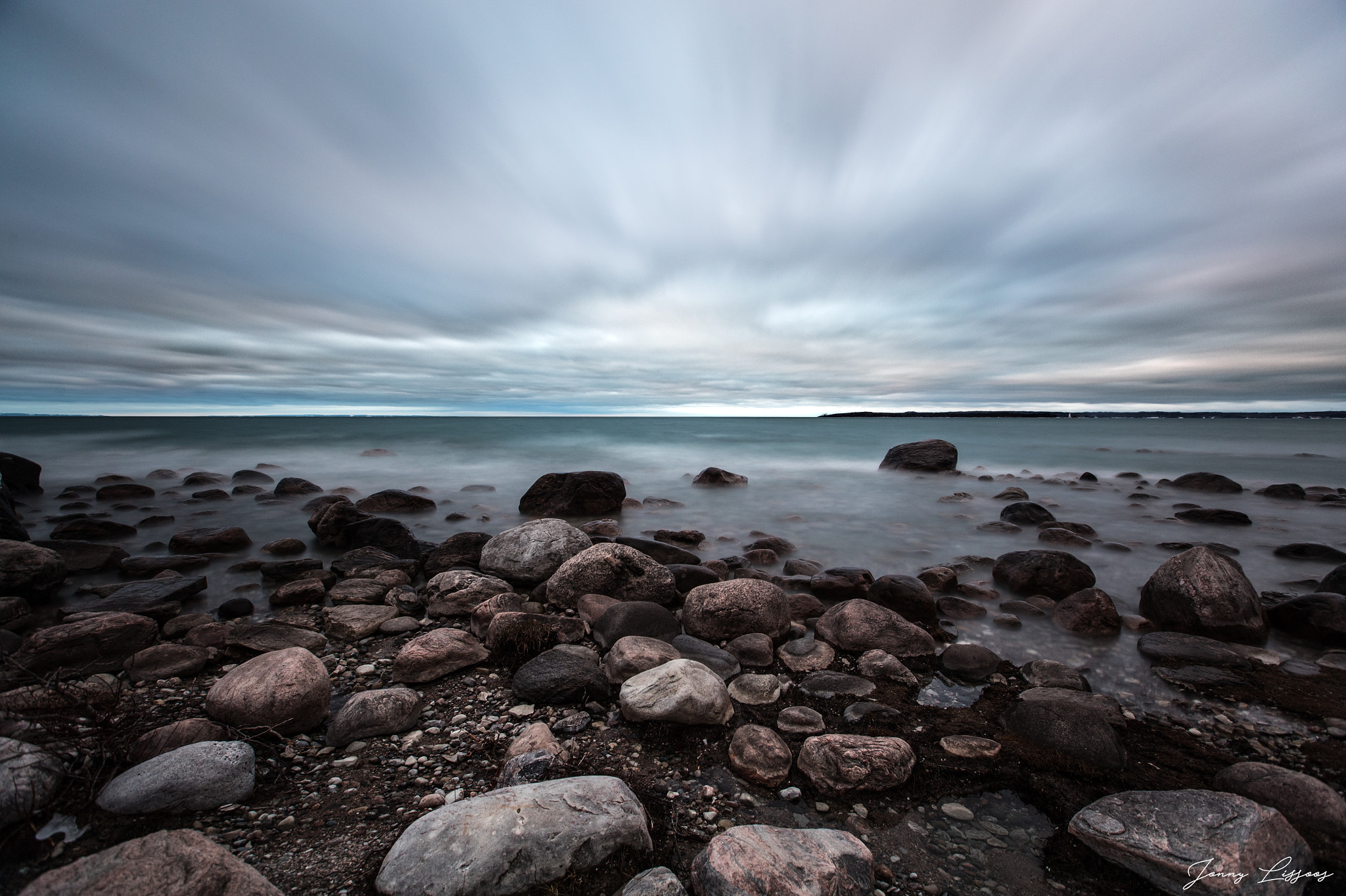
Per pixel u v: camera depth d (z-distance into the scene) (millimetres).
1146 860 3000
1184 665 5848
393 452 28703
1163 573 7160
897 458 24188
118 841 3027
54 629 5379
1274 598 8133
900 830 3480
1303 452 33625
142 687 5062
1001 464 28266
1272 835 2943
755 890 2654
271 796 3566
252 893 2436
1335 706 4992
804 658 5891
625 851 3000
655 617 6305
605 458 28125
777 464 26688
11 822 2979
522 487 19062
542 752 3873
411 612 7363
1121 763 4078
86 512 14148
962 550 11070
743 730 4289
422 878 2689
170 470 22594
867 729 4617
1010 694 5312
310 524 11594
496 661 5746
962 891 3010
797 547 11273
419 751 4188
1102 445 37875
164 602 6977
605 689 4973
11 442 31969
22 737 3496
